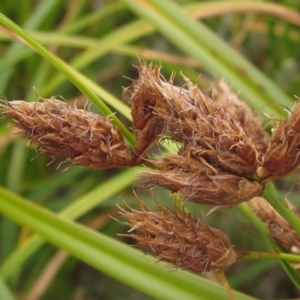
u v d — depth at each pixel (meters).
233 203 0.13
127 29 0.25
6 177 0.28
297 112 0.12
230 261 0.13
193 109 0.12
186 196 0.12
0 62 0.24
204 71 0.29
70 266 0.26
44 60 0.27
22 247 0.20
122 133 0.13
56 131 0.12
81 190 0.28
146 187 0.13
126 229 0.27
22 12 0.29
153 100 0.13
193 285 0.15
